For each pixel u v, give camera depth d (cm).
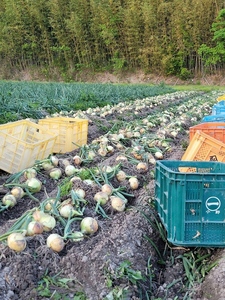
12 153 178
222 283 96
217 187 102
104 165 176
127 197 151
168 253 119
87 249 107
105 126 323
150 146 233
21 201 149
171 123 324
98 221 121
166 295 101
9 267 99
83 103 448
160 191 121
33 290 93
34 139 208
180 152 228
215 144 155
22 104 354
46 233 113
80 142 239
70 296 93
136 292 96
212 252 113
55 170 169
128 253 106
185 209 102
